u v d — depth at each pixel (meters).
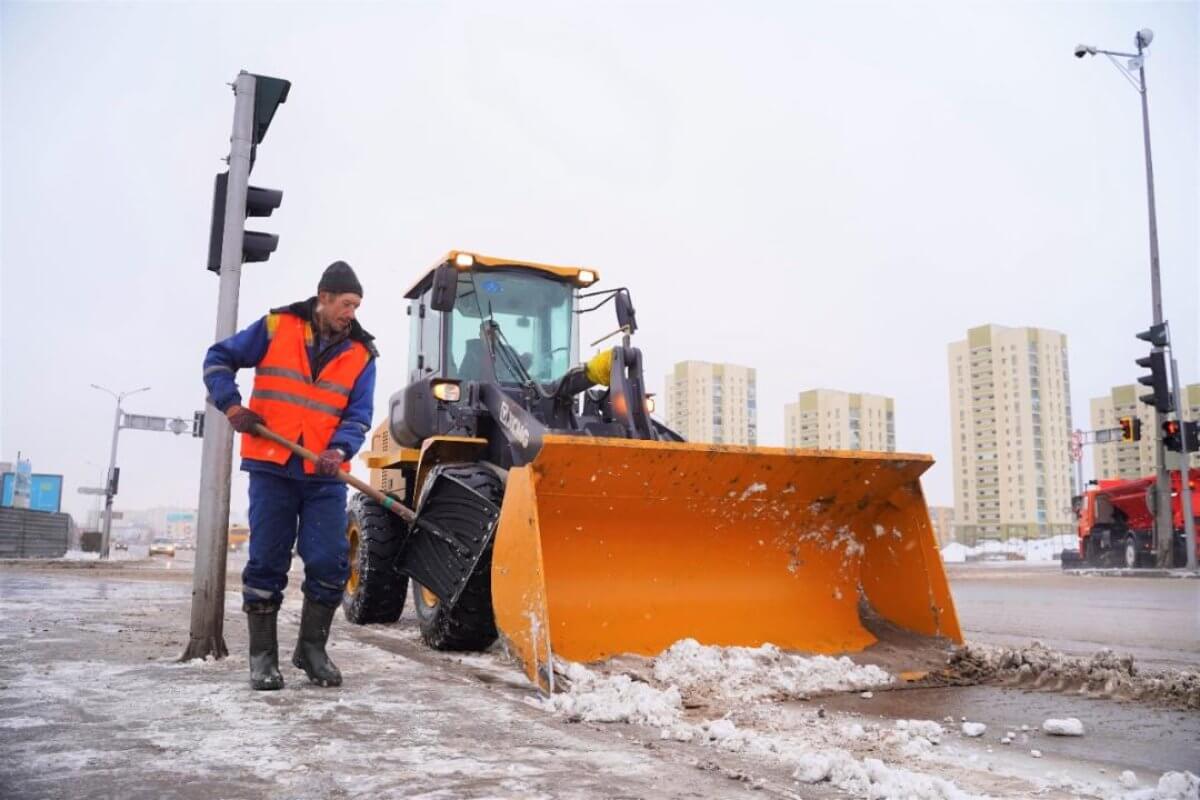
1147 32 19.81
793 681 4.16
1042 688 4.24
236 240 5.05
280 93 5.30
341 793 2.27
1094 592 12.47
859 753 2.97
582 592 4.54
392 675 4.17
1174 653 5.78
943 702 3.92
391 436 7.35
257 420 3.82
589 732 3.11
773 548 5.09
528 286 6.83
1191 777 2.50
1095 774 2.75
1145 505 20.06
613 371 5.43
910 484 5.07
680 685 3.97
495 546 4.29
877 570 5.22
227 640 5.42
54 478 46.12
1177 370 18.77
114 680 3.91
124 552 52.41
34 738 2.82
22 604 8.12
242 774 2.43
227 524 4.74
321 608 3.94
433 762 2.57
